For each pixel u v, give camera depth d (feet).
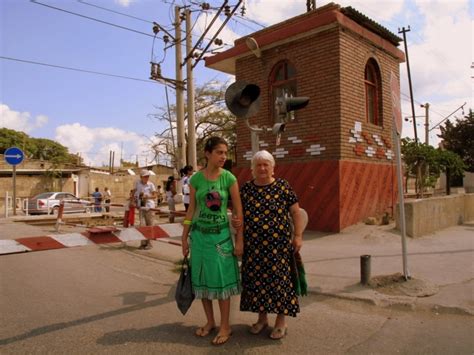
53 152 196.13
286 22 36.04
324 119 32.68
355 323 13.94
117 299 16.94
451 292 16.46
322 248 25.88
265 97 37.11
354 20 33.94
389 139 38.19
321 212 31.89
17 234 35.06
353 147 33.04
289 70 36.14
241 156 39.58
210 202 12.34
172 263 24.04
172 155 98.68
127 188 133.39
